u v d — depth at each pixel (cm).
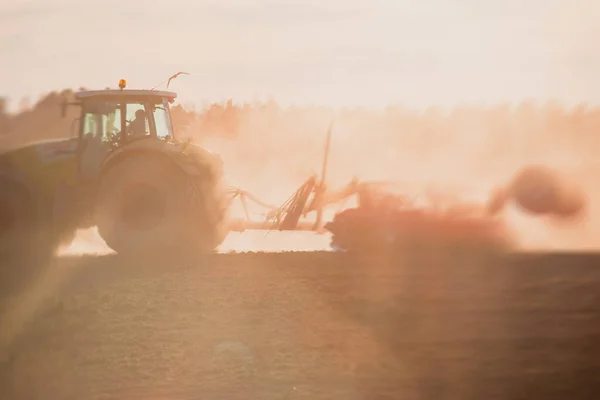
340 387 2595
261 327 3344
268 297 3912
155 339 3167
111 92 5434
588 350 2961
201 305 3750
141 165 5294
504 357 2884
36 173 5222
